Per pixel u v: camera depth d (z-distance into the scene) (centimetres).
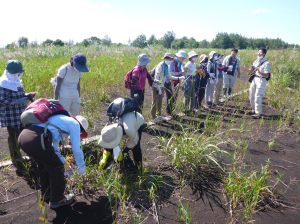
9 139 541
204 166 554
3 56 1661
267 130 805
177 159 539
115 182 459
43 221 409
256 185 459
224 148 653
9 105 512
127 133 482
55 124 404
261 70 920
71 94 598
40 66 1300
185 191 493
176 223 422
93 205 450
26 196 468
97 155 577
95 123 788
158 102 807
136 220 411
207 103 1012
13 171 533
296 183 537
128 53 2288
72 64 569
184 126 774
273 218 441
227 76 1051
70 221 417
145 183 495
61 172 423
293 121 877
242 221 427
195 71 859
